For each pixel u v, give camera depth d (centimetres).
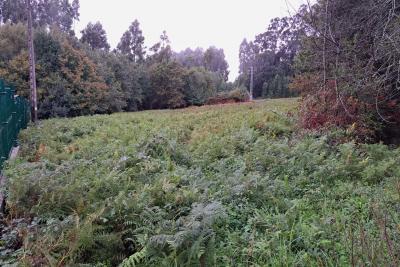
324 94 910
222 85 6319
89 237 379
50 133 1275
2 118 746
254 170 669
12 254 371
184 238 354
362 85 795
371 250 299
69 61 3416
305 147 785
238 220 454
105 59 4294
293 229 407
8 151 845
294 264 340
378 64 854
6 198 539
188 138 1170
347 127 899
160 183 534
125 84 4347
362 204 482
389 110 911
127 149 825
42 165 641
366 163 655
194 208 415
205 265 348
